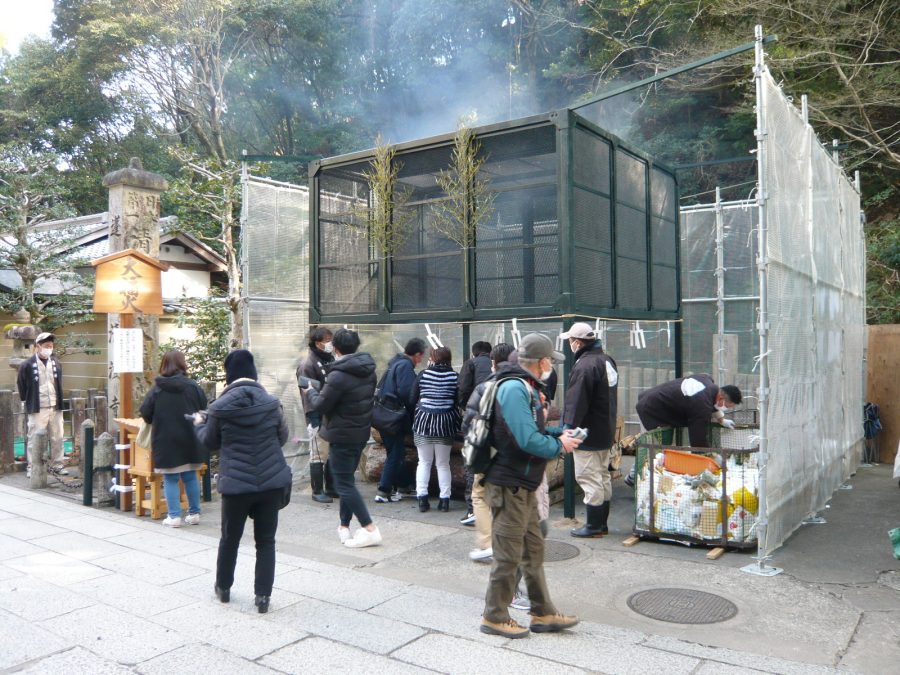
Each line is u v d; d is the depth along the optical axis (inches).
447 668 142.5
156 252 317.1
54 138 1086.4
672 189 352.2
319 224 330.6
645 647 151.9
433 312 290.2
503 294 276.8
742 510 219.1
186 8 987.9
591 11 837.8
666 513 228.2
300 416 349.1
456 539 240.7
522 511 154.9
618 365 426.9
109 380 316.5
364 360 227.5
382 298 305.0
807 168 257.8
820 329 274.4
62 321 535.5
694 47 629.6
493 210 281.7
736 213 403.2
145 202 313.3
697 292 416.8
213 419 171.5
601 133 282.0
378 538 232.7
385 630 161.9
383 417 286.7
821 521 255.4
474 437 153.6
